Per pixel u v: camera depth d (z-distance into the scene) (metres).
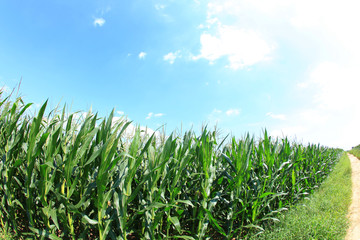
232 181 3.29
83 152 2.22
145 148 2.31
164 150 2.50
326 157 9.64
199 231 2.88
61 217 2.28
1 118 2.83
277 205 4.54
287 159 4.87
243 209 3.20
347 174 10.32
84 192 2.29
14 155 2.74
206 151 3.02
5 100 2.90
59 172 2.49
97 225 2.36
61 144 2.51
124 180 2.38
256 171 4.22
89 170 2.51
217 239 3.42
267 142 4.16
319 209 4.86
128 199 2.29
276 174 4.34
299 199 5.50
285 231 3.54
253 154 4.36
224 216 3.61
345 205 5.33
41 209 2.36
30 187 2.33
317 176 8.00
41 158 2.72
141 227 2.76
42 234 2.26
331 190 6.65
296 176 5.64
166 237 2.60
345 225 4.00
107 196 2.25
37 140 2.73
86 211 2.60
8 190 2.53
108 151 2.18
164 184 2.69
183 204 3.07
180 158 2.73
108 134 2.48
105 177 2.12
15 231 2.56
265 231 3.57
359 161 19.28
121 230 2.32
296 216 4.08
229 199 3.61
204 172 3.05
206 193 2.94
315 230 3.55
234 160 3.63
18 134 2.64
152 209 2.50
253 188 3.69
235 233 3.53
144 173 2.75
